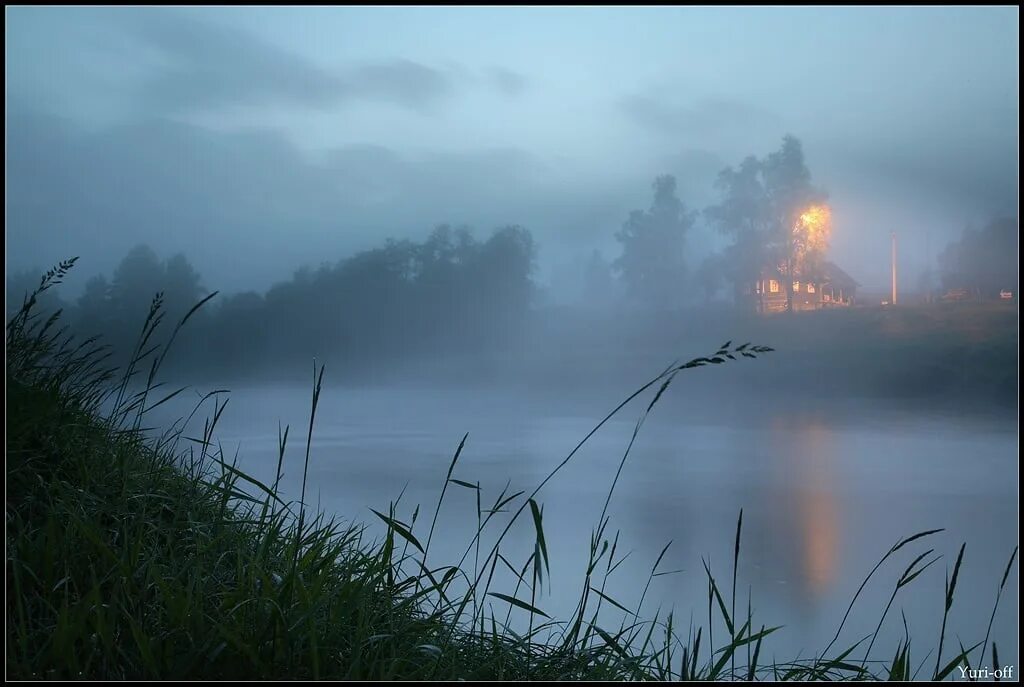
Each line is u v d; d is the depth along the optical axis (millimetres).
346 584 1772
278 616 1582
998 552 12984
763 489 21984
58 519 2012
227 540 2104
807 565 11953
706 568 1723
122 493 2143
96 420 2570
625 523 15102
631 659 1854
